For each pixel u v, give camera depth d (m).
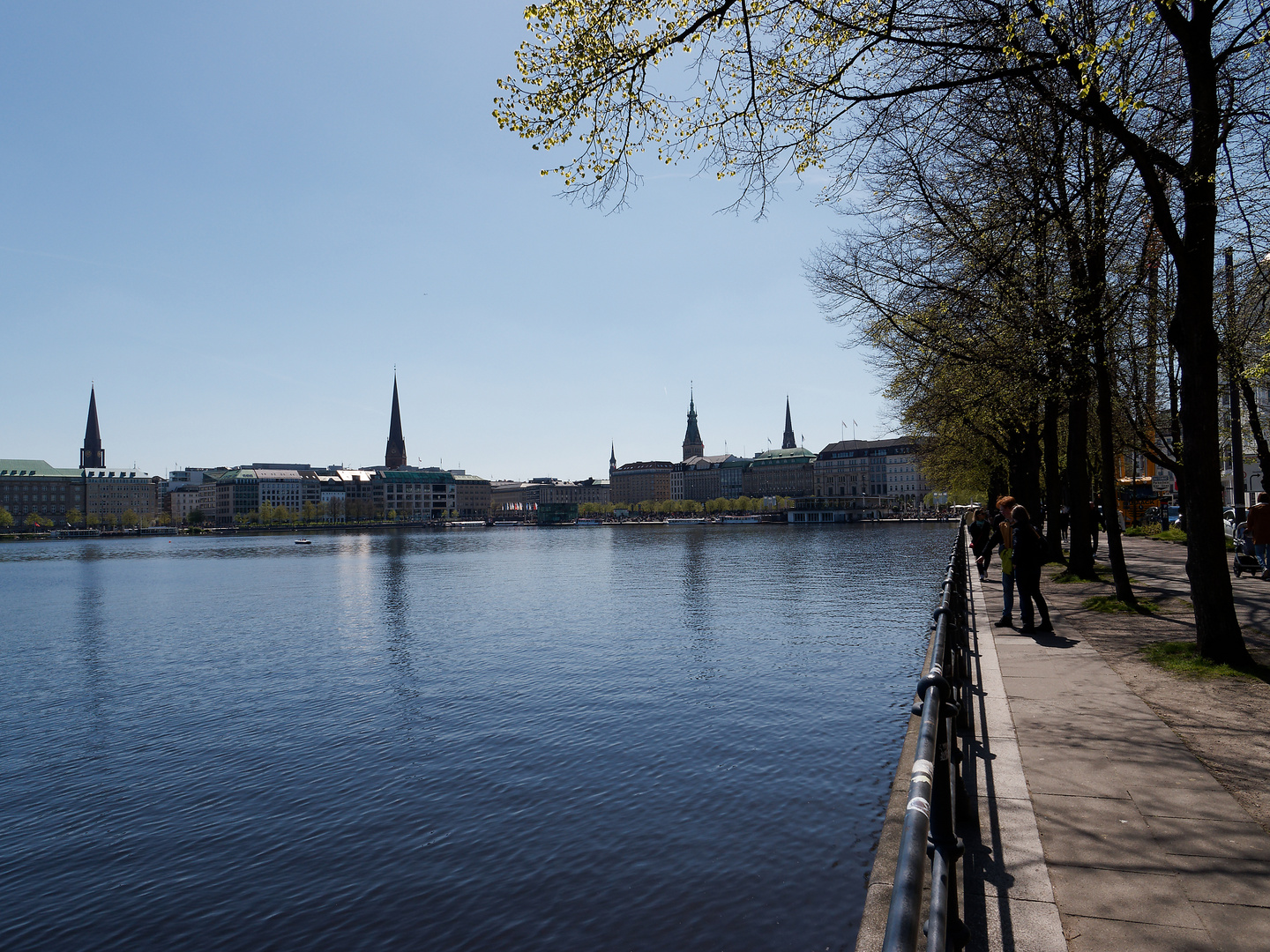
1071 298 18.98
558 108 11.28
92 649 33.38
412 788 14.50
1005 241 19.34
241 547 155.88
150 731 19.58
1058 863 5.96
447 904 10.25
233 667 27.73
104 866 12.07
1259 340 23.61
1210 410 12.19
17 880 11.74
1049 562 30.80
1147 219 19.30
